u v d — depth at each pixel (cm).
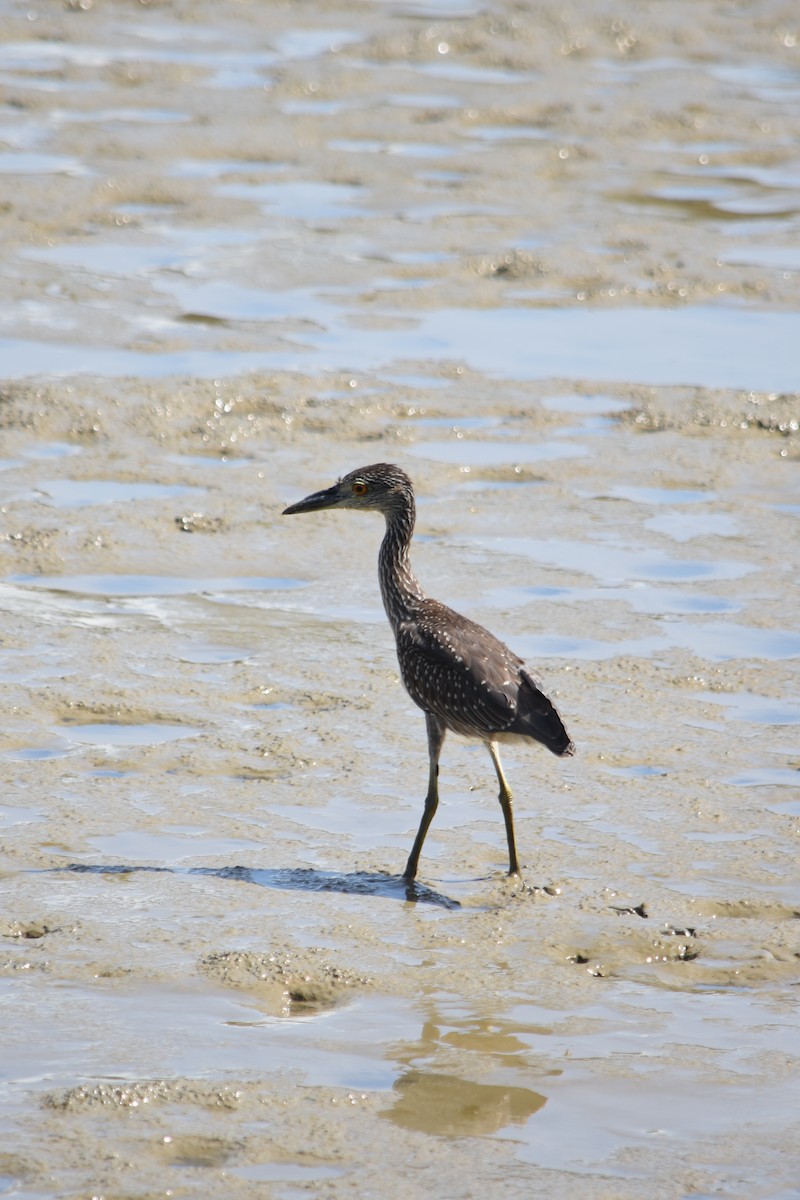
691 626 1412
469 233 2580
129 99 3269
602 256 2505
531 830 1086
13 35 3716
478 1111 792
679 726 1236
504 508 1661
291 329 2153
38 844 1040
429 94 3431
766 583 1505
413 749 1198
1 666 1290
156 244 2461
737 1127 786
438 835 1078
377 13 4084
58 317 2136
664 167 3048
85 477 1686
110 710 1230
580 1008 887
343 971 907
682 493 1720
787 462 1814
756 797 1134
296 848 1053
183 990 887
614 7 4222
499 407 1927
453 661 1002
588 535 1603
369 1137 768
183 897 983
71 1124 764
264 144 3016
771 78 3734
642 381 2030
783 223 2730
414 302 2280
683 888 1016
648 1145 770
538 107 3384
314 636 1383
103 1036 840
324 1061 829
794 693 1293
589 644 1370
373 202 2723
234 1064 820
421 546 1562
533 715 984
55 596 1437
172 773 1145
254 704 1259
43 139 2961
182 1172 738
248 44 3762
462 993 896
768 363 2108
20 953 914
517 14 4097
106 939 931
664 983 919
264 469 1731
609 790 1140
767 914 991
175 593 1458
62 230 2498
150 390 1897
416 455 1786
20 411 1817
